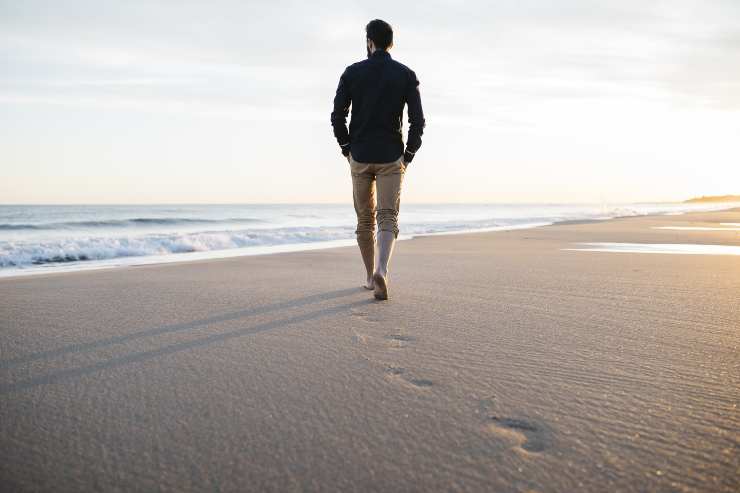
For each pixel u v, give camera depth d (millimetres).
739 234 9617
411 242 7984
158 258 6594
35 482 1012
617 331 2176
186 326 2320
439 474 1034
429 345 1977
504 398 1429
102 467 1071
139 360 1807
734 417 1289
